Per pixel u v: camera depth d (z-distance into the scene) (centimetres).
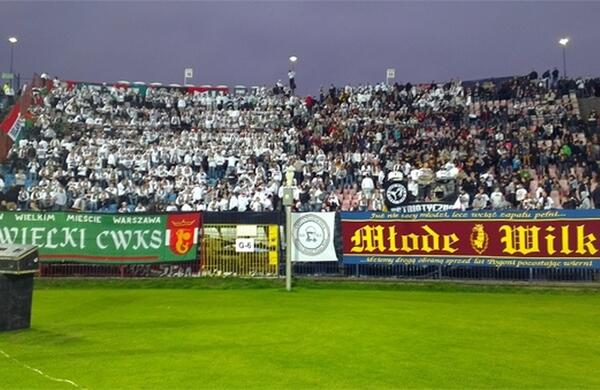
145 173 3009
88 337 1088
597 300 1631
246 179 2836
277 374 843
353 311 1398
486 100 3638
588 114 3416
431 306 1491
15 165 3002
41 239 1994
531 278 1867
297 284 1959
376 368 877
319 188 2673
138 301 1589
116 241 2033
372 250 1992
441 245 1934
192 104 3900
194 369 866
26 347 1005
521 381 815
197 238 2059
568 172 2702
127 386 783
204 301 1586
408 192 2567
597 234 1814
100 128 3466
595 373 858
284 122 3616
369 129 3344
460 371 862
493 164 2808
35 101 3569
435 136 3219
